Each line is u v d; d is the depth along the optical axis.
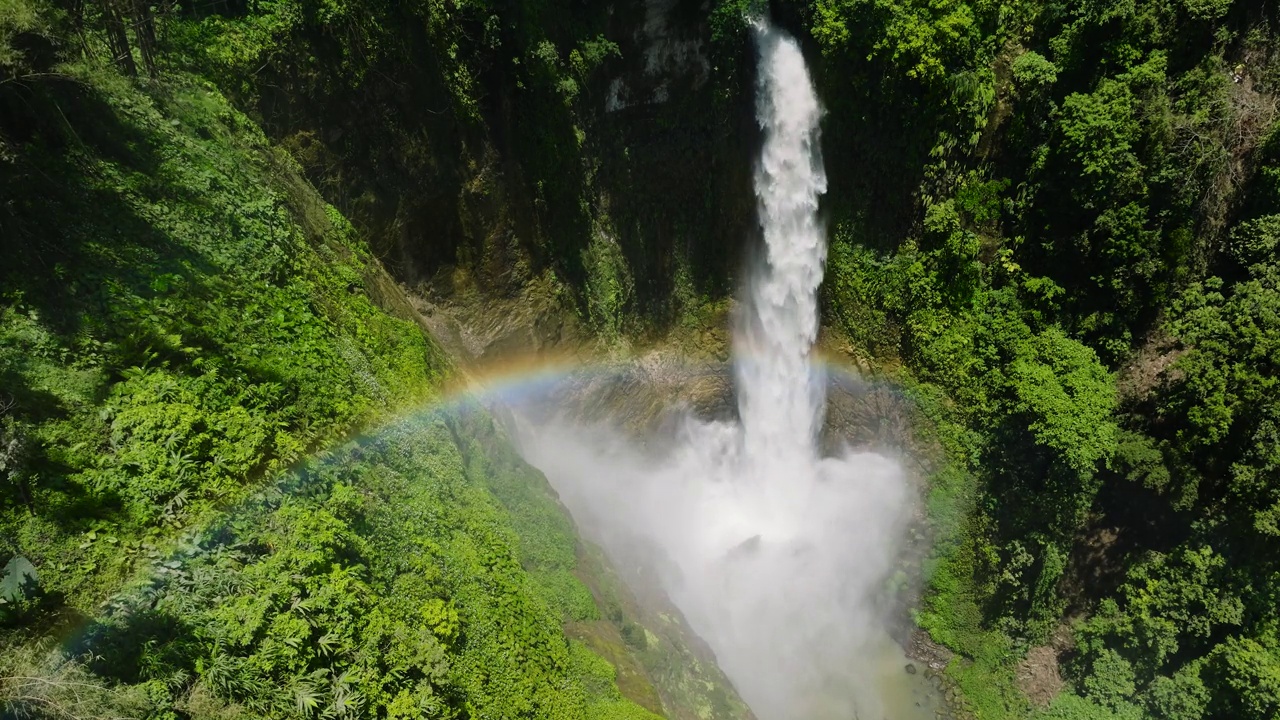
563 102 24.39
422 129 22.53
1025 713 24.36
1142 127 21.72
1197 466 21.84
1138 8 21.38
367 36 20.67
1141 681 22.80
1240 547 21.33
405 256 24.02
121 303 12.86
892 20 22.81
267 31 19.66
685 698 18.62
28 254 12.18
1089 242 23.12
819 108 25.31
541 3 23.22
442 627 12.77
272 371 14.12
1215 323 21.53
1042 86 22.72
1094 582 24.17
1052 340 23.98
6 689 8.05
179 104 17.47
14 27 12.55
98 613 9.45
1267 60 20.95
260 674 9.73
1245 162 21.39
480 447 20.16
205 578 10.25
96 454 10.83
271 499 11.98
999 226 24.62
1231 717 20.97
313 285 17.41
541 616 15.91
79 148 14.19
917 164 24.72
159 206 15.11
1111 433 22.81
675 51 25.61
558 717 14.01
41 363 11.29
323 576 11.30
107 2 16.02
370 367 17.12
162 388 12.02
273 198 18.05
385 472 15.01
